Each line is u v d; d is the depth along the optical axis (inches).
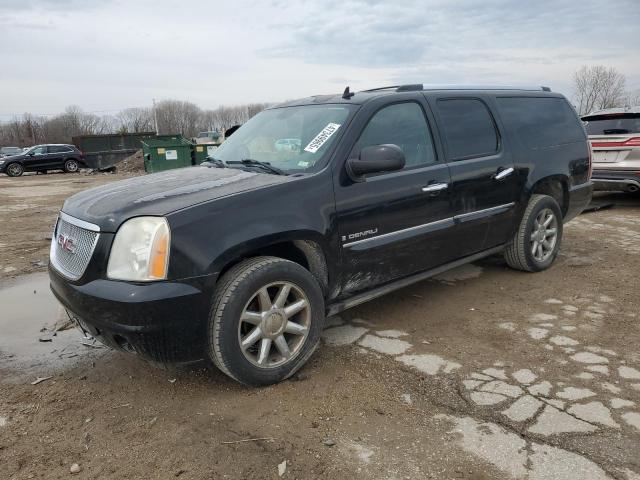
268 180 134.1
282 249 139.9
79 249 122.3
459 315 171.8
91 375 137.7
